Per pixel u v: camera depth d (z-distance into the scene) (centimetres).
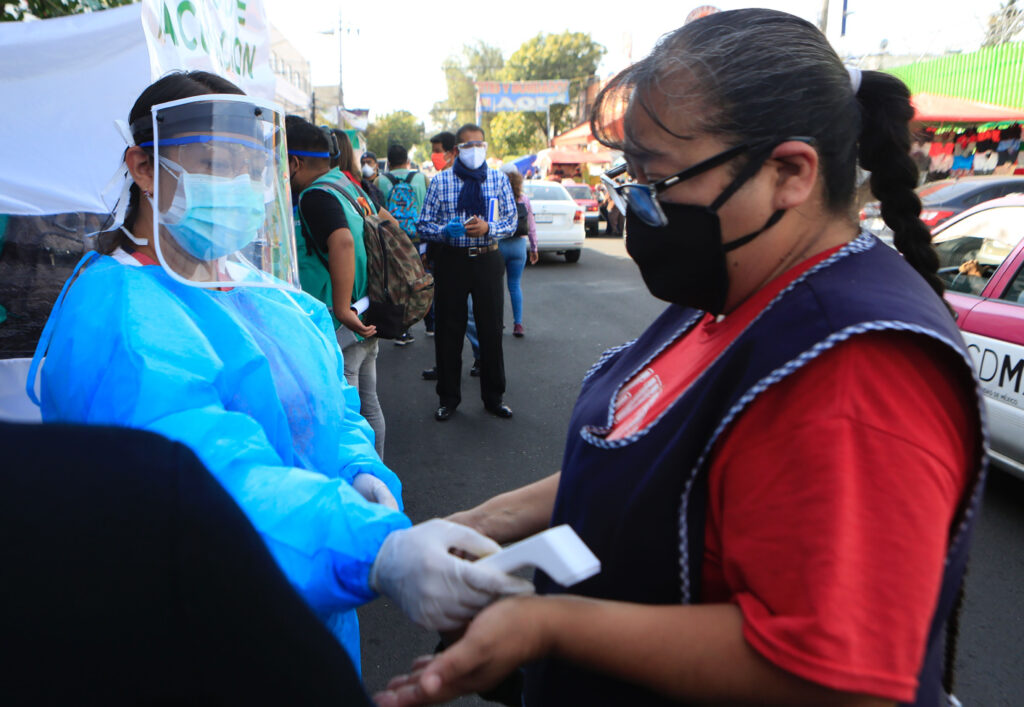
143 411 96
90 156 288
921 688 74
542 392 529
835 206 83
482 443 428
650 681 71
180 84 122
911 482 63
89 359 103
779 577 65
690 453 77
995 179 772
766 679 65
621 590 82
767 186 79
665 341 103
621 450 86
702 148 79
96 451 52
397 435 438
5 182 276
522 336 710
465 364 612
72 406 103
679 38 82
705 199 81
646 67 83
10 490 49
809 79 78
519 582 83
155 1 277
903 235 90
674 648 69
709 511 76
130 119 123
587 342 692
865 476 63
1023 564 293
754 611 67
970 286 370
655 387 96
